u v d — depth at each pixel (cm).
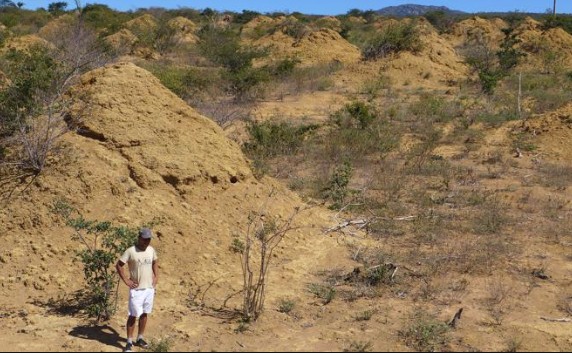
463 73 3106
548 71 3166
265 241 775
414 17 6291
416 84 2830
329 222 1000
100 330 646
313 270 831
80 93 934
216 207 896
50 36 2717
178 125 959
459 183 1313
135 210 820
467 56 3419
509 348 620
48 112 877
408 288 775
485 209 1102
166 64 3172
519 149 1603
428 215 1066
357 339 635
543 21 4712
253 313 677
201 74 2395
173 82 1912
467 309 717
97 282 683
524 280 808
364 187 1238
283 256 857
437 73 2998
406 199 1183
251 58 2950
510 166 1470
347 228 987
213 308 704
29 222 792
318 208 1061
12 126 881
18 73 995
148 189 863
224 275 778
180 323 663
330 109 2227
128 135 895
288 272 812
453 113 2038
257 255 838
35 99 920
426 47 3222
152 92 966
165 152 906
